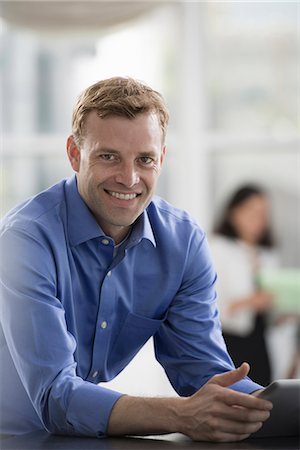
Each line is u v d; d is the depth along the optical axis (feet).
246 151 21.26
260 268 19.92
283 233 20.66
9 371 8.29
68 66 21.03
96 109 7.74
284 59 21.31
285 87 21.30
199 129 21.24
